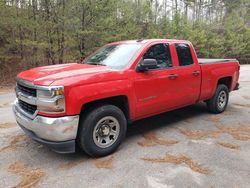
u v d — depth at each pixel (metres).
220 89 6.17
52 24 12.46
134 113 4.30
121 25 15.62
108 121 3.94
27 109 3.81
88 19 13.65
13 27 12.13
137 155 3.96
